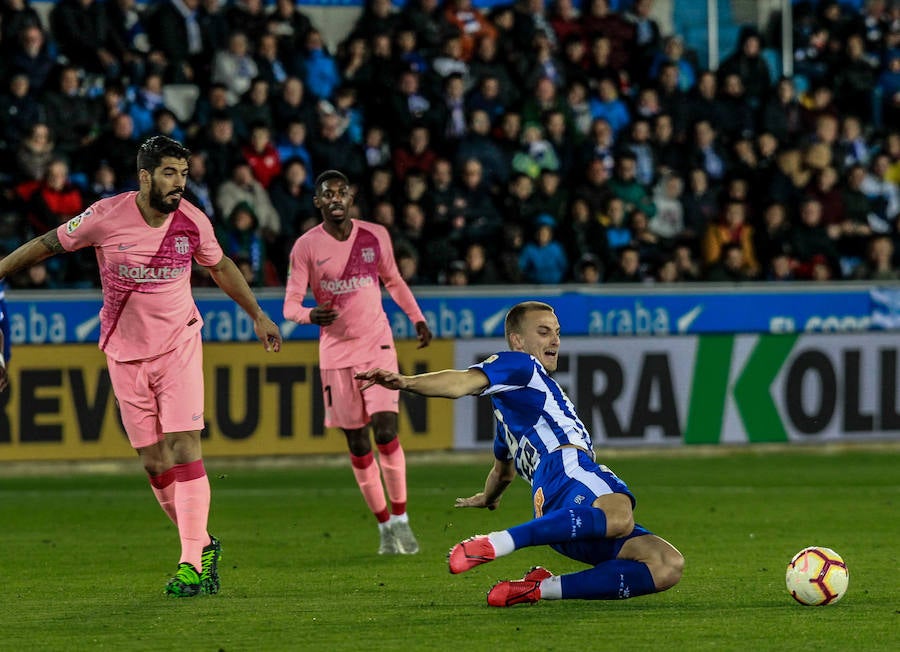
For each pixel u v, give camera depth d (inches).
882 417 1624.0
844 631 629.9
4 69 1684.3
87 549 989.2
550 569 877.2
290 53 1820.9
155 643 606.9
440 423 1533.0
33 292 1429.6
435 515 1179.9
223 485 1376.7
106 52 1759.4
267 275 1601.9
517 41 1905.8
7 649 596.4
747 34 1964.8
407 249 1592.0
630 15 2031.3
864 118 2046.0
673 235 1804.9
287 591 771.4
